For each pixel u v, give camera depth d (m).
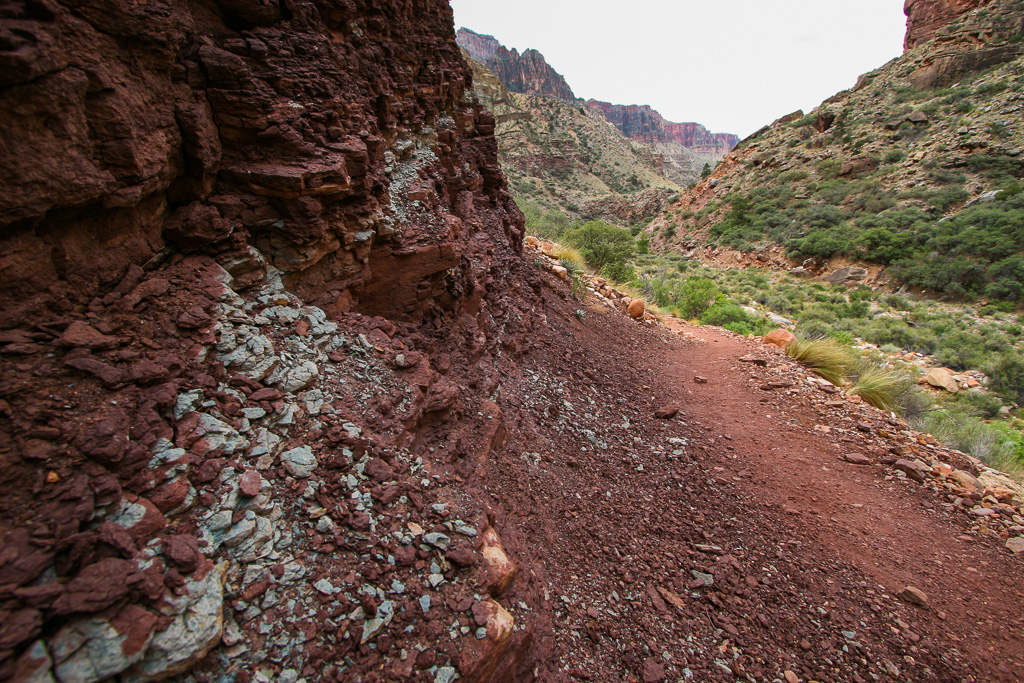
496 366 5.38
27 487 1.64
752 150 66.50
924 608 3.98
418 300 4.30
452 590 2.27
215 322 2.54
